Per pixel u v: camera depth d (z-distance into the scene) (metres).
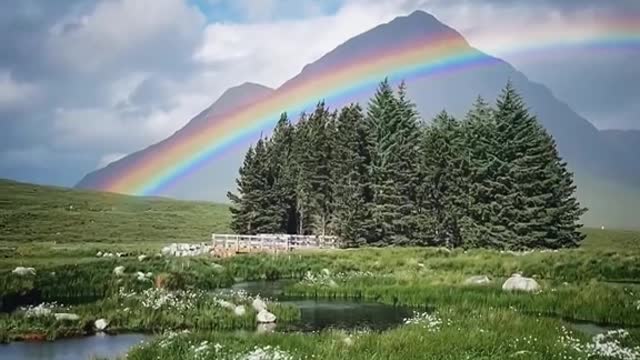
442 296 38.38
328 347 20.70
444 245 95.62
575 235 99.50
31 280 38.88
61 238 94.50
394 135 99.50
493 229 89.75
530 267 52.69
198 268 52.06
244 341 22.05
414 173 96.31
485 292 39.00
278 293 44.22
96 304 31.83
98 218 124.00
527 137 94.25
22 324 27.42
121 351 24.09
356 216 90.81
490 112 101.12
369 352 20.09
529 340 21.56
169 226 127.12
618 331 24.23
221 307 32.22
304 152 108.88
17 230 96.88
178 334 23.59
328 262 61.53
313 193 104.44
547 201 92.69
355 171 98.62
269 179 104.75
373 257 64.88
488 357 19.94
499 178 91.81
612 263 51.56
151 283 41.91
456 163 94.88
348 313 35.28
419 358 19.42
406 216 92.62
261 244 75.44
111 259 55.25
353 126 102.56
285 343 21.73
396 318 33.53
